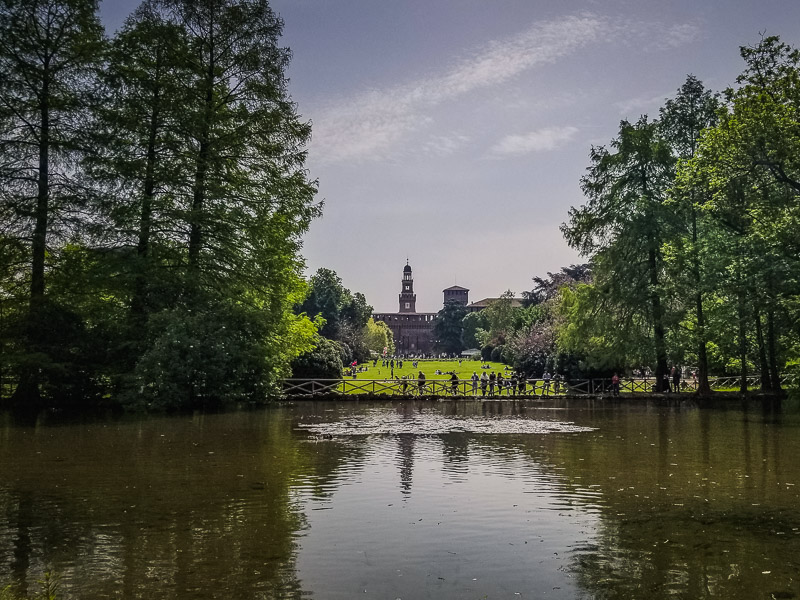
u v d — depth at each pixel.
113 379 25.83
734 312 30.05
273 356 28.50
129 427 19.25
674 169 33.91
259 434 17.83
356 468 12.58
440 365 90.31
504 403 30.56
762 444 16.20
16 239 24.47
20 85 23.97
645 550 7.55
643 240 34.22
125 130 25.95
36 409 24.42
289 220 28.91
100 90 25.61
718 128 24.39
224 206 27.23
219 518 8.80
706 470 12.52
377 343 113.88
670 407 28.38
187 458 13.63
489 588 6.36
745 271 25.23
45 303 24.23
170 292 26.22
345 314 106.25
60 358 24.36
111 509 9.23
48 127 25.11
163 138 26.34
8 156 24.45
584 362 38.06
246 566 6.92
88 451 14.51
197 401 27.53
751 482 11.35
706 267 29.89
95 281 24.69
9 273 25.08
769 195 24.17
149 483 11.02
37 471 12.05
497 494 10.38
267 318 27.14
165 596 6.08
